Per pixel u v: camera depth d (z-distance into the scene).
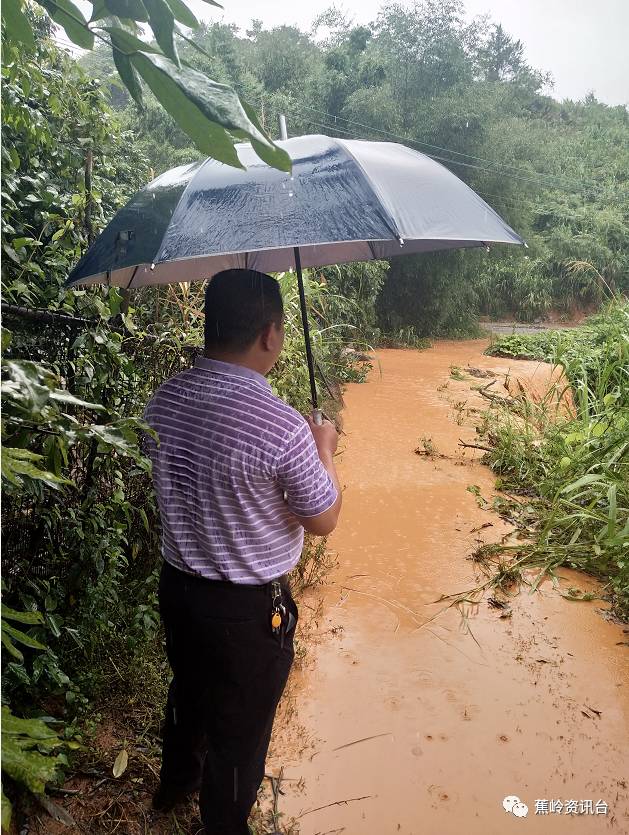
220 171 1.72
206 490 1.53
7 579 2.30
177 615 1.63
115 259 1.71
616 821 2.11
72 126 3.45
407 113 15.88
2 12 0.96
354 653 2.94
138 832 1.99
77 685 2.42
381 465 5.33
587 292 23.66
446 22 15.38
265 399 1.53
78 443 2.46
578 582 3.61
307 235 1.53
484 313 23.66
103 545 2.47
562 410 6.72
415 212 1.69
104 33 0.86
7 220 2.84
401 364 10.45
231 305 1.54
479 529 4.20
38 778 0.91
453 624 3.17
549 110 46.28
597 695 2.70
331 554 3.85
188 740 1.85
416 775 2.28
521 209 17.45
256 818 2.09
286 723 2.51
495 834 2.06
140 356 2.99
